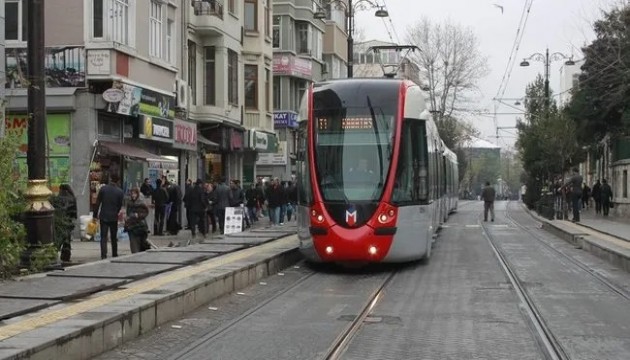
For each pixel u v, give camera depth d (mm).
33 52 11852
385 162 14422
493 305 10844
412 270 14953
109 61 21062
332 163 14539
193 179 29375
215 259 13648
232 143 32500
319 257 14453
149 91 23922
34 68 11867
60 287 9594
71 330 7066
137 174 24047
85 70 20984
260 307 10672
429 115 16719
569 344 8312
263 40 36312
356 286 12812
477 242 21969
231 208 22094
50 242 12000
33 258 11688
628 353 7895
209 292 10828
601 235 21047
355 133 14625
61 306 8430
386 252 14180
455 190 46531
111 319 7805
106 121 22219
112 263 12492
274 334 8797
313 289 12477
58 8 21109
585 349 8070
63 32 21109
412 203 14695
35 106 11914
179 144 26359
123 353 7699
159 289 9789
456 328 9156
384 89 14977
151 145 25188
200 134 30656
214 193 24578
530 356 7730
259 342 8359
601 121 38562
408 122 14875
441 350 7980
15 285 9789
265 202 34219
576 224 26297
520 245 20984
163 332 8781
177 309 9617
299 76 44688
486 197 34969
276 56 43812
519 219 37094
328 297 11617
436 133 19844
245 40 35219
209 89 30859
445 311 10344
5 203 11211
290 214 31328
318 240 14266
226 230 21969
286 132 44375
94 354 7438
